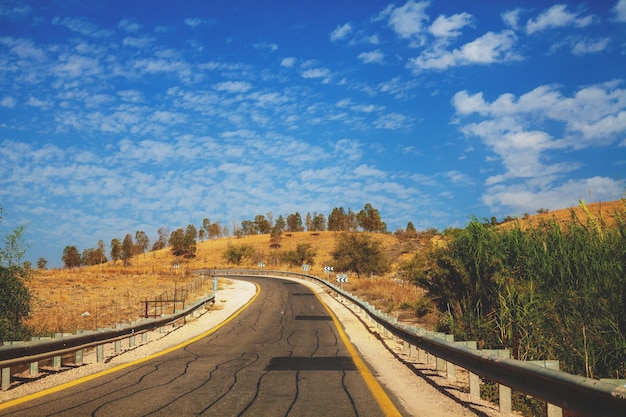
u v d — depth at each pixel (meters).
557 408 6.32
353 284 44.41
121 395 7.98
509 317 10.88
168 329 20.69
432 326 17.27
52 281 52.53
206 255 141.75
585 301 9.98
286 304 33.62
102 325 20.91
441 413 6.91
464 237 14.02
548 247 12.17
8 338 14.28
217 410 7.00
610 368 8.84
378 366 11.26
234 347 14.86
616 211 11.62
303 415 6.75
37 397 7.80
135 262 136.38
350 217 162.12
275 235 147.88
